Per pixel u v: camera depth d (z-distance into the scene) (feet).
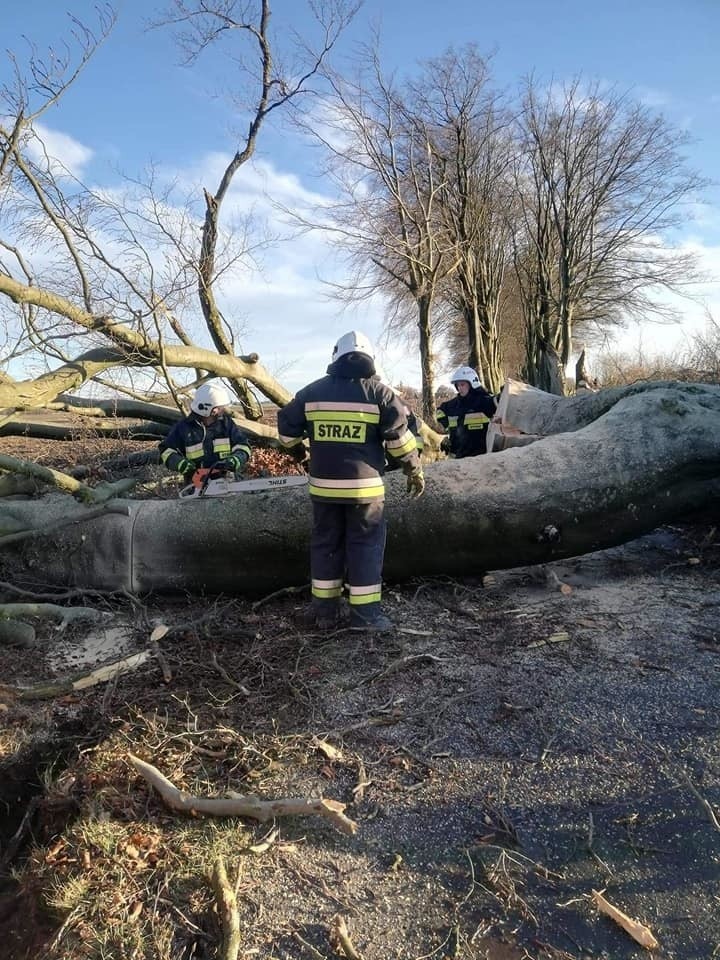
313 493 12.91
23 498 17.61
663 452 15.15
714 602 13.79
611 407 18.39
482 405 23.12
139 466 26.71
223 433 18.43
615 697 10.50
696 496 15.58
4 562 15.55
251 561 14.88
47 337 19.92
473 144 61.41
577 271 79.66
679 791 8.50
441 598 14.74
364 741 9.73
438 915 6.99
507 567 15.31
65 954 6.81
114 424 26.40
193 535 14.96
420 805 8.47
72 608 14.23
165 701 10.95
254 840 7.97
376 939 6.73
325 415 12.62
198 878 7.48
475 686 10.97
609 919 6.89
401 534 14.74
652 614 13.33
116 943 6.79
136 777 9.07
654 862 7.52
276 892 7.29
